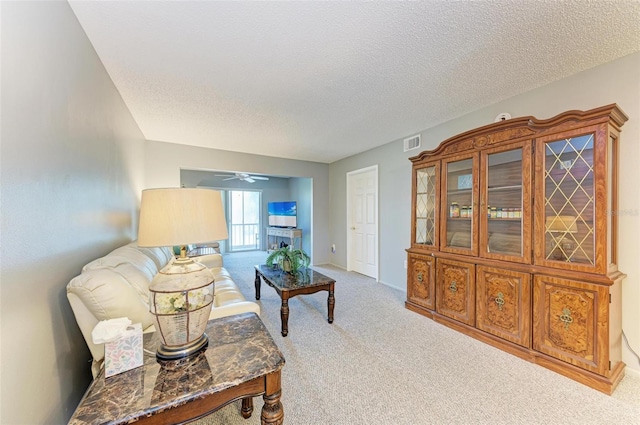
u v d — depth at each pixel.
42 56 1.06
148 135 3.55
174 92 2.30
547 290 1.86
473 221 2.33
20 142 0.90
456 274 2.46
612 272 1.69
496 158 2.23
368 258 4.55
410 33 1.56
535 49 1.72
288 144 4.07
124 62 1.83
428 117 2.94
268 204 7.89
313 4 1.33
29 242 0.94
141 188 3.35
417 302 2.90
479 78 2.09
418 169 2.93
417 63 1.88
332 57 1.80
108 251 1.92
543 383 1.70
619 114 1.66
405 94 2.38
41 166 1.03
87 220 1.52
